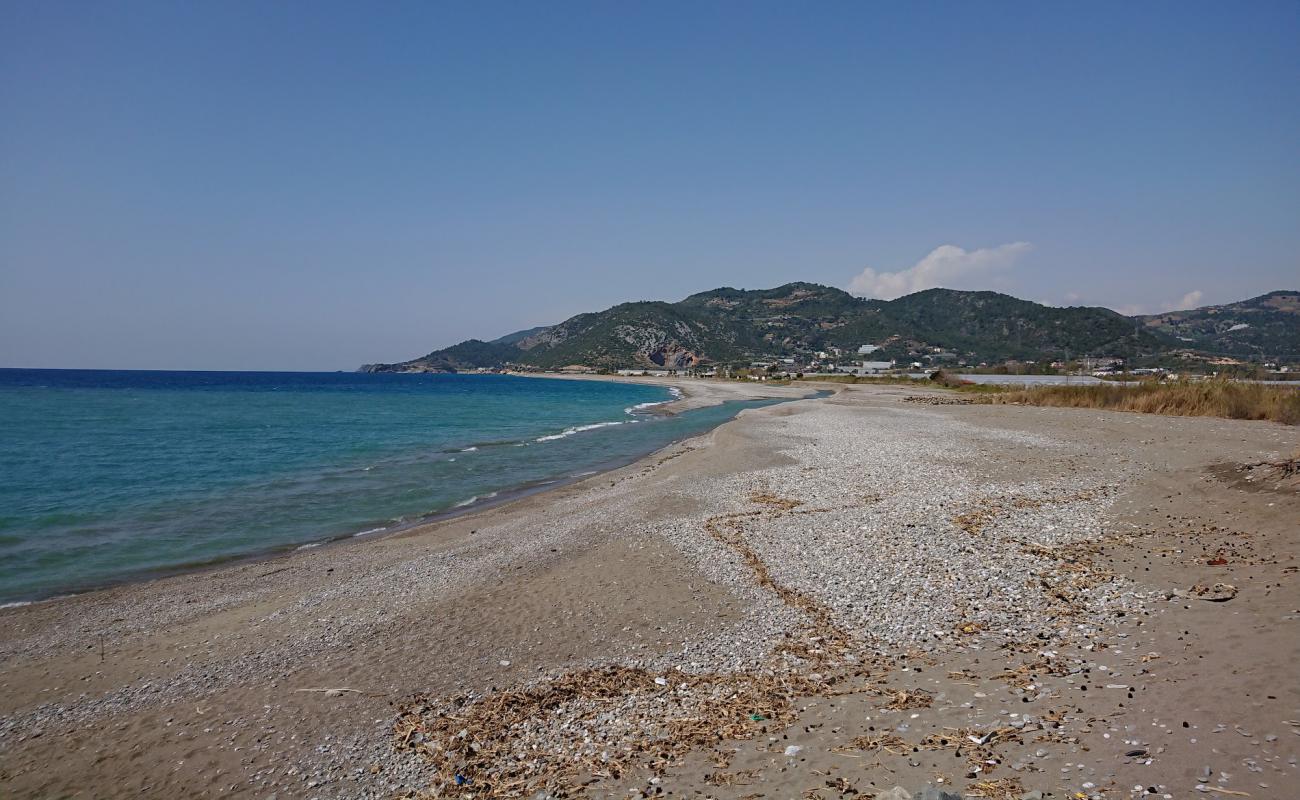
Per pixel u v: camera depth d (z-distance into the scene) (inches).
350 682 354.9
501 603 458.6
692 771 243.0
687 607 431.2
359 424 2007.9
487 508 838.5
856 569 473.1
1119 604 355.3
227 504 869.8
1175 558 419.2
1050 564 441.4
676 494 783.1
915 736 243.8
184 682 367.6
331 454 1336.1
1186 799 183.0
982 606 379.9
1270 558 389.1
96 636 444.5
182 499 898.1
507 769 263.7
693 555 539.8
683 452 1269.7
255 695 347.3
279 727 314.5
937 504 649.6
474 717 307.9
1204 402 1350.9
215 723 322.0
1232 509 509.0
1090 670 279.1
